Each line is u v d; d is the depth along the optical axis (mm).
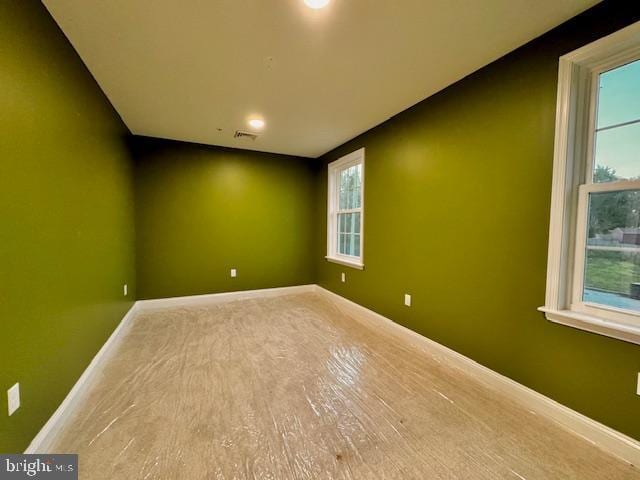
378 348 2490
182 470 1226
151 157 3590
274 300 4121
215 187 3977
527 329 1713
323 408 1660
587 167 1512
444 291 2281
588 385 1444
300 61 1891
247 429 1483
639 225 1343
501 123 1837
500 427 1513
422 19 1493
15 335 1149
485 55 1811
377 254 3102
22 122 1221
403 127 2689
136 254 3549
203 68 1975
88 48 1739
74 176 1734
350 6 1401
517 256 1762
